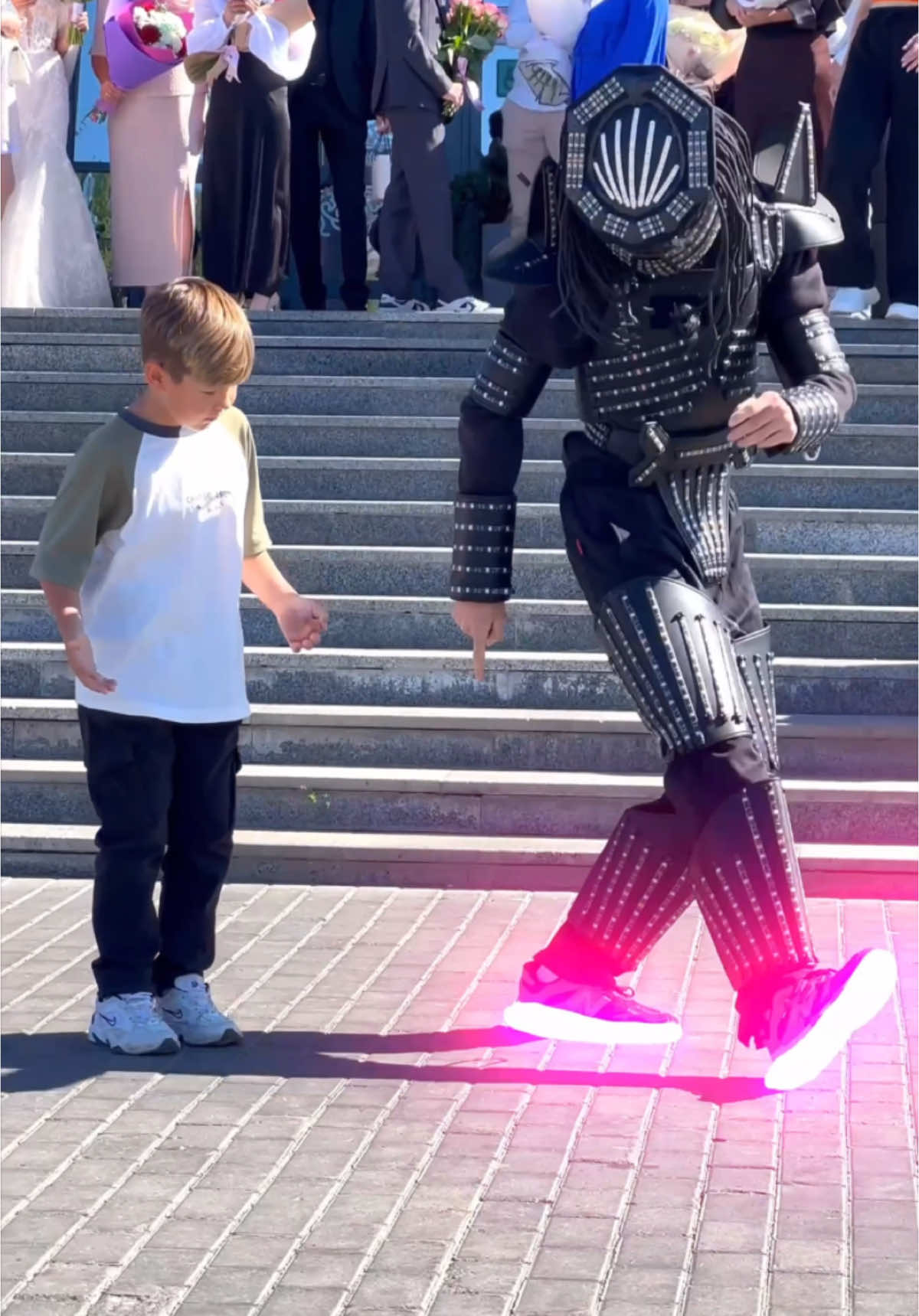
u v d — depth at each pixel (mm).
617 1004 4039
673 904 3982
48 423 7695
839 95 8945
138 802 4059
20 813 5945
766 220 3791
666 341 3773
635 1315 2730
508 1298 2793
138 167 9641
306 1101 3717
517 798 5758
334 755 6070
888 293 9453
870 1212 3111
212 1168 3348
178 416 4016
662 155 3617
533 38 8289
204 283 4000
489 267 3973
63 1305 2785
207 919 4195
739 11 8648
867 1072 3869
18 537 7109
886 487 7090
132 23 9336
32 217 9633
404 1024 4250
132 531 4012
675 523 3844
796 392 3697
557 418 7734
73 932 5102
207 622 4090
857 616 6383
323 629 4316
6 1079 3859
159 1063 3973
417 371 8266
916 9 8727
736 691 3758
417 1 9016
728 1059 3977
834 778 5855
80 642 3945
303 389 7930
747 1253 2947
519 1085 3814
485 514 4145
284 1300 2799
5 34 9500
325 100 9508
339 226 9695
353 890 5535
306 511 7086
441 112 9273
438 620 6551
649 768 5961
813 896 5418
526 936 5008
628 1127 3549
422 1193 3221
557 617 6477
